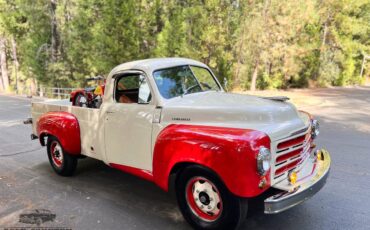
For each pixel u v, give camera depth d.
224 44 22.91
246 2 22.83
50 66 28.22
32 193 5.27
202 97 4.47
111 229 4.07
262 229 3.98
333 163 6.55
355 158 6.89
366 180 5.58
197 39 22.06
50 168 6.57
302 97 20.42
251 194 3.32
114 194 5.16
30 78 35.66
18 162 7.06
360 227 4.01
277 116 3.87
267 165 3.36
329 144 8.20
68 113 5.71
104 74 22.25
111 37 20.83
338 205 4.62
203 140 3.54
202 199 3.79
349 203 4.68
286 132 3.68
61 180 5.84
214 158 3.43
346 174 5.89
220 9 22.34
